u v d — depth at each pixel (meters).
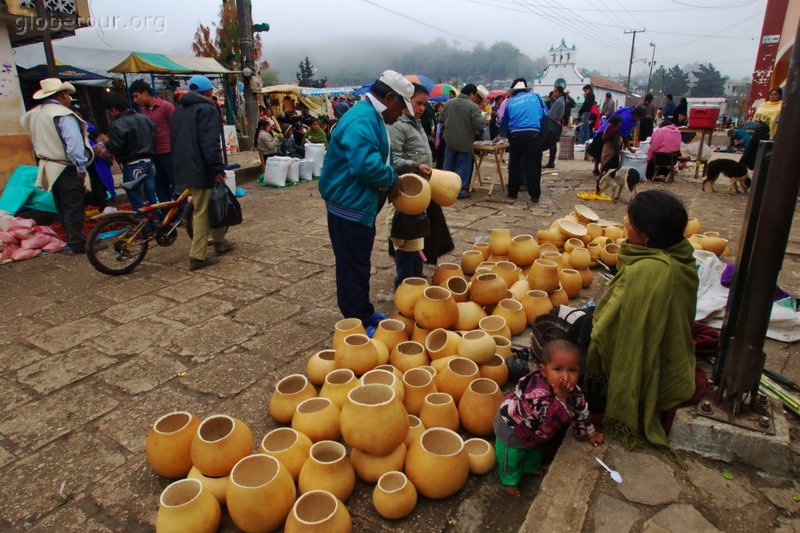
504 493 2.23
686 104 14.41
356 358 2.75
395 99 3.08
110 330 3.78
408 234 3.54
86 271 5.07
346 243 3.19
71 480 2.34
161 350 3.47
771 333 3.31
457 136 7.56
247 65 13.29
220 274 4.90
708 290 3.56
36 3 6.16
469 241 5.80
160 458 2.21
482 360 2.82
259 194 8.98
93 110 13.80
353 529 2.02
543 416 2.08
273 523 1.94
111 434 2.64
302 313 4.00
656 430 2.18
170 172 6.61
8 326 3.89
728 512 1.86
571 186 9.30
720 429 2.11
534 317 3.45
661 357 2.17
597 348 2.29
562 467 2.07
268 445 2.27
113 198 7.47
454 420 2.46
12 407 2.88
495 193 8.55
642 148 10.66
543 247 4.60
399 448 2.22
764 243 1.99
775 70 11.85
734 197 7.96
